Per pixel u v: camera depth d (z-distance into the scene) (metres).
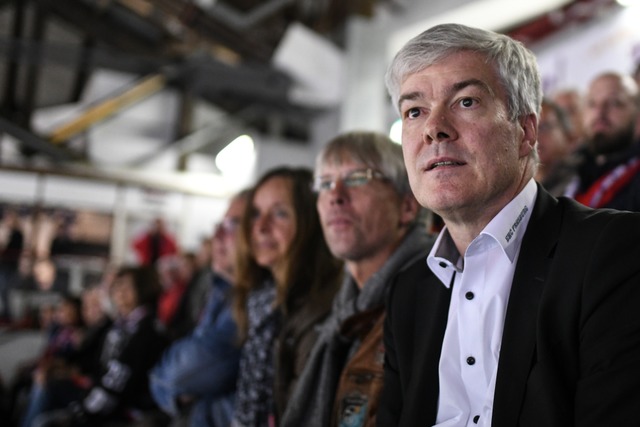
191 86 7.06
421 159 1.02
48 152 6.78
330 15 6.37
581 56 4.00
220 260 2.23
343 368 1.41
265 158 7.71
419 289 1.15
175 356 2.02
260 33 5.45
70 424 2.80
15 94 6.65
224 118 7.59
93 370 3.81
